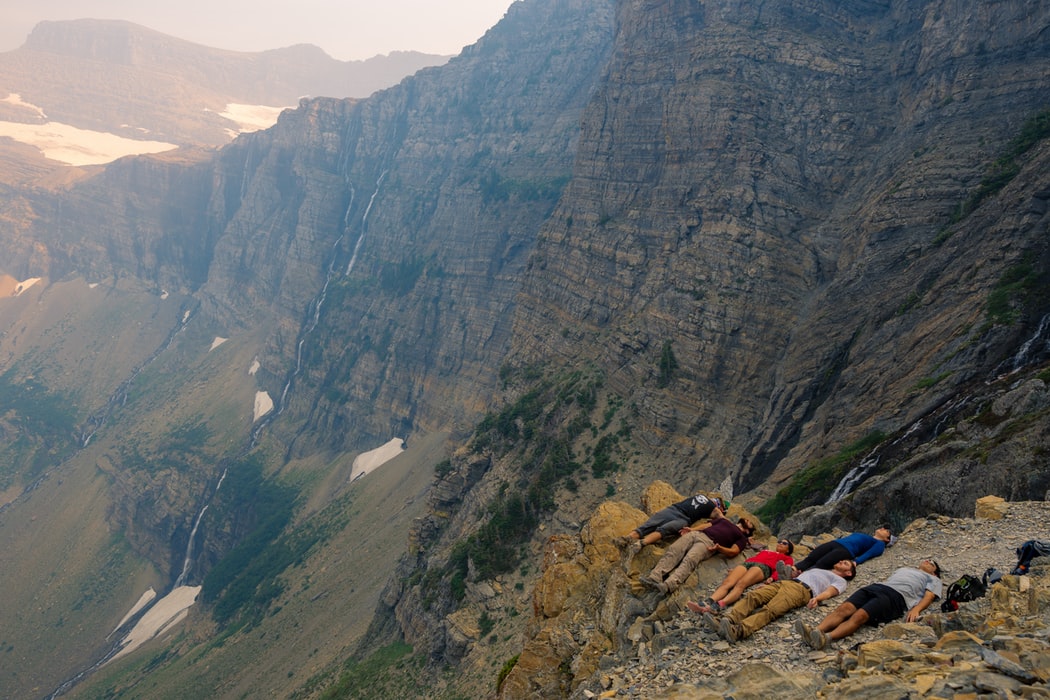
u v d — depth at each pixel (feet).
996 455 120.78
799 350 246.68
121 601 651.25
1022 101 240.32
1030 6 248.11
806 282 268.41
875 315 226.38
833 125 298.76
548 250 400.88
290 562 506.89
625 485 257.34
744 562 64.39
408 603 293.64
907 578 57.16
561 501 262.06
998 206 200.13
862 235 254.47
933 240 226.17
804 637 53.21
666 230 325.42
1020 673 39.63
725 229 285.64
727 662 53.21
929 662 44.29
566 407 305.73
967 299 189.16
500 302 622.13
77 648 594.24
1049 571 58.03
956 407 155.33
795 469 210.79
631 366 292.61
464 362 634.02
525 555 257.75
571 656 73.67
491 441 340.39
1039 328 163.32
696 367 265.75
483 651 226.58
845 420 204.95
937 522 79.15
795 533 157.38
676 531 70.49
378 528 491.31
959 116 254.27
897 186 249.75
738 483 237.25
